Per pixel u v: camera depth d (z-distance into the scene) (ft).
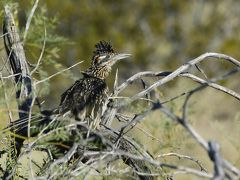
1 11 33.22
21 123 32.86
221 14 178.09
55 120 33.24
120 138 33.12
